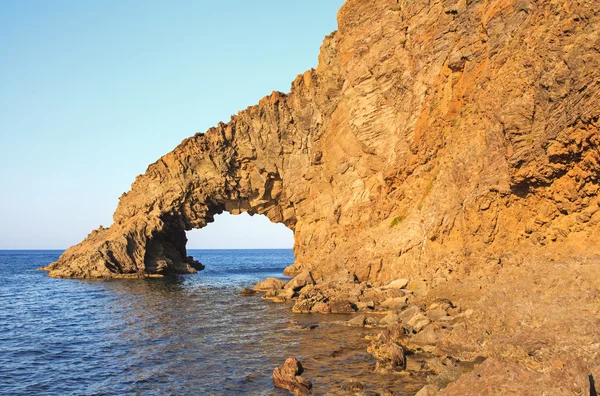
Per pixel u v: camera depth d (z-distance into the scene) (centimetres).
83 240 8144
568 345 1472
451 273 2822
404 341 2012
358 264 3831
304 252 5981
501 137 2509
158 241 7594
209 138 6556
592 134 1822
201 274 7794
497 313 1878
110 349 2330
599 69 1786
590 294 1672
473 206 2605
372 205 4397
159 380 1795
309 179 5856
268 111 6038
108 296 4600
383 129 4400
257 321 2942
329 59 5084
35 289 5394
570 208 2044
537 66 2198
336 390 1534
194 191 6856
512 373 1138
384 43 4275
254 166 6438
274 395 1558
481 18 2934
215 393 1616
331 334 2400
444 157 3269
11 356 2222
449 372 1526
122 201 7619
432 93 3534
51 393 1684
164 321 3097
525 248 2280
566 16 2036
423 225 3422
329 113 5178
